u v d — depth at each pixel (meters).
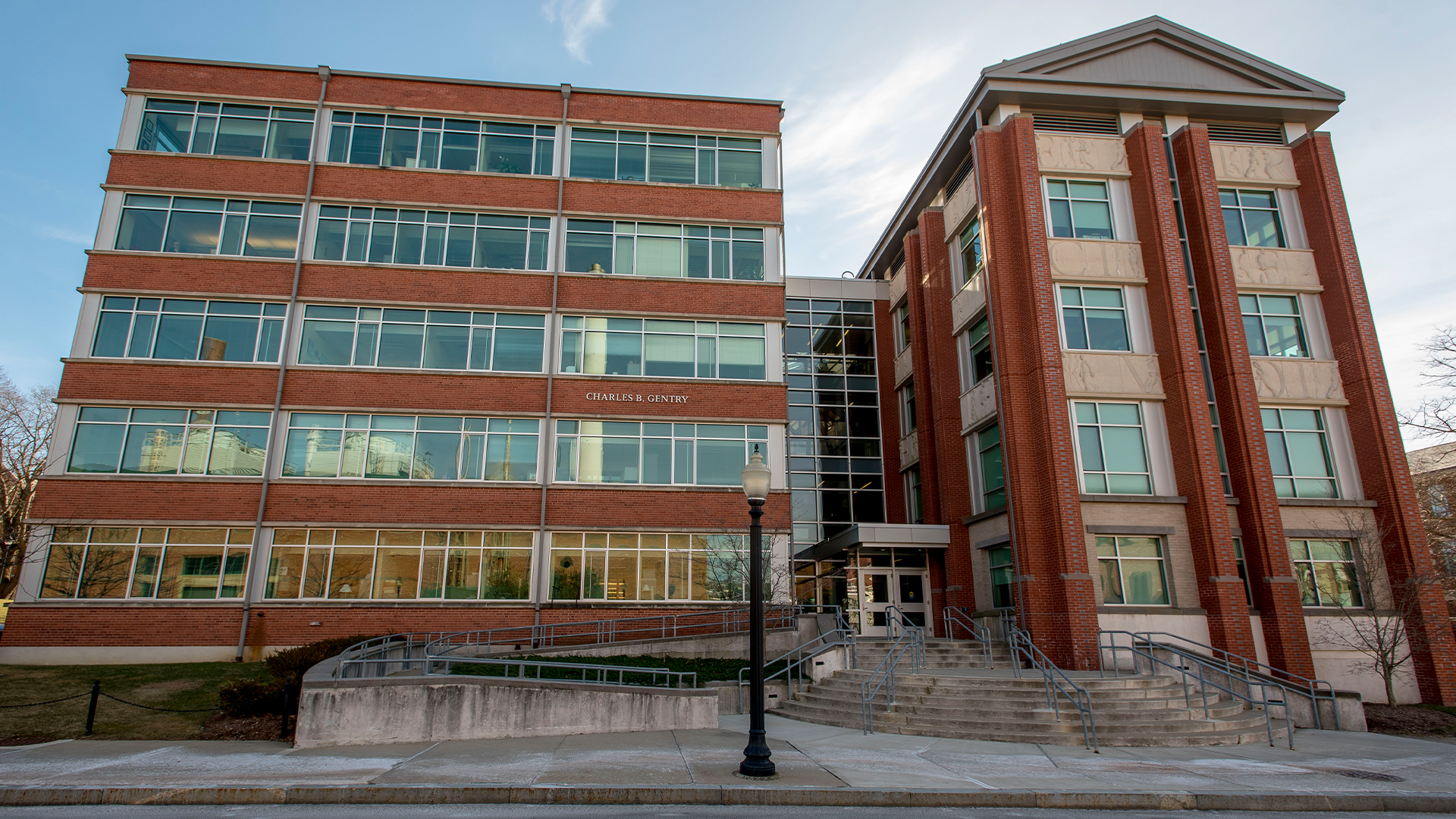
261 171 24.62
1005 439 21.98
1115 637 20.02
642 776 10.12
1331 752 13.47
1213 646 20.02
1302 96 24.98
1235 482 21.80
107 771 10.21
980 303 24.44
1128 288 23.28
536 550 22.88
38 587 20.88
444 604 22.08
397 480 22.83
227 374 22.97
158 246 23.77
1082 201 23.89
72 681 17.58
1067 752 12.67
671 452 24.22
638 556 23.25
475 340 24.42
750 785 9.62
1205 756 12.62
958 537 25.03
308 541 22.23
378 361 23.84
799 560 29.95
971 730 14.09
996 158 23.67
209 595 21.53
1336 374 23.45
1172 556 21.06
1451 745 14.61
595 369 24.66
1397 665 19.97
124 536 21.56
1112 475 21.81
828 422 32.34
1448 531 31.30
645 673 17.98
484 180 25.67
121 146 24.20
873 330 33.66
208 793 9.14
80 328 22.69
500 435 23.77
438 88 26.28
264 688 14.65
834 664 18.52
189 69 25.16
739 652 20.64
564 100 26.64
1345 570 22.09
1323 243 24.25
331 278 24.14
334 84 25.73
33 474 35.41
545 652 19.78
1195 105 24.58
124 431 22.22
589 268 25.58
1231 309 22.64
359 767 10.59
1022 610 20.58
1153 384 22.42
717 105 27.50
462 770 10.41
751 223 26.41
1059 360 21.58
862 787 9.61
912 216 30.52
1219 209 23.44
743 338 25.55
